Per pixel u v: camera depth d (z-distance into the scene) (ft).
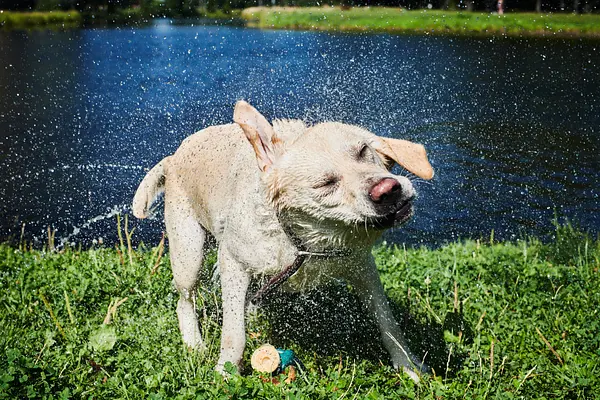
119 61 22.33
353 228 4.96
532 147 13.55
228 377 5.24
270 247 5.22
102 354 5.67
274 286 5.40
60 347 5.78
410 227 10.31
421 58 21.68
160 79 19.21
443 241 9.84
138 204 6.41
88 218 10.55
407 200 4.84
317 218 4.98
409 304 6.37
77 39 27.66
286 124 5.42
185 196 6.08
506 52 23.06
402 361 5.50
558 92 17.75
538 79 19.17
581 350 5.68
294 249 5.20
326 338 6.00
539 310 6.28
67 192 11.53
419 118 15.24
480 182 11.86
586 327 5.96
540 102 16.81
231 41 25.29
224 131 6.00
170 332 6.11
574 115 15.66
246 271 5.40
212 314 6.18
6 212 10.82
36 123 15.56
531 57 22.20
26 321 6.30
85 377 5.36
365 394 5.06
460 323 6.03
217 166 5.68
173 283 6.40
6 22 32.91
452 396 5.02
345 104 15.97
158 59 22.26
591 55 22.40
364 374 5.41
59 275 7.14
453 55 22.33
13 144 14.06
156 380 5.16
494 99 16.97
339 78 18.72
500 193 11.41
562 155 13.09
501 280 6.96
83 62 22.34
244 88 17.61
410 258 7.59
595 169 12.38
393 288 6.77
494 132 14.44
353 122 14.65
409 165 5.19
